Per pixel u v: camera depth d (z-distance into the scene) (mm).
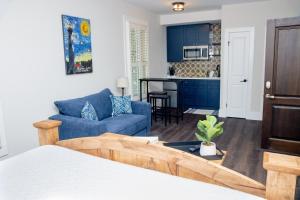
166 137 4297
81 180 1222
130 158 1450
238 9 5230
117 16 4590
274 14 4957
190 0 4852
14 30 2689
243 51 5332
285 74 3396
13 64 2701
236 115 5633
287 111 3453
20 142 2826
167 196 1062
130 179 1221
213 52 6848
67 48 3420
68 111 3182
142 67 5633
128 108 4043
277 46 3389
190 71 7242
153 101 5684
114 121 3504
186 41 6793
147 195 1078
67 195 1099
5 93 2635
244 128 4746
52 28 3178
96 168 1342
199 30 6562
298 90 3348
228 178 1157
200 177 1237
